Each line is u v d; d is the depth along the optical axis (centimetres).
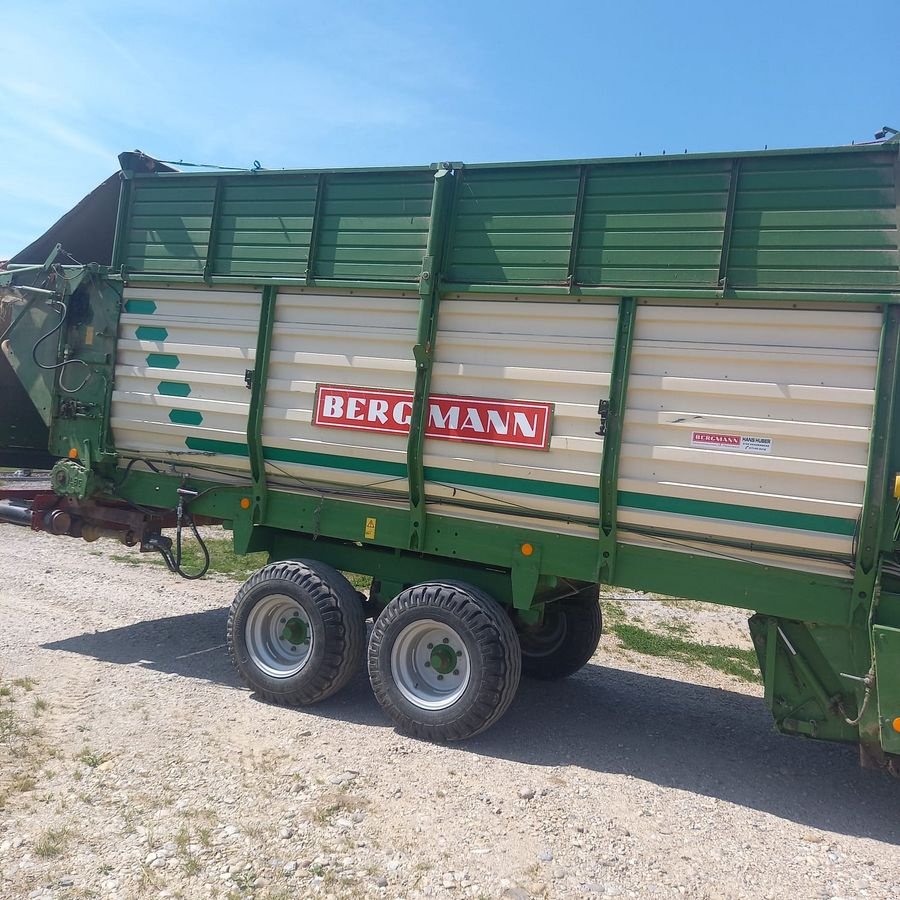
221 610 827
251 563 1073
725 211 456
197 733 495
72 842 363
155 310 617
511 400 500
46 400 666
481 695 493
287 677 550
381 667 521
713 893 360
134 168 642
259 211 579
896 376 418
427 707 510
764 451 443
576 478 483
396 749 493
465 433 510
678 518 464
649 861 384
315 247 557
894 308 419
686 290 457
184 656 659
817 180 438
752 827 427
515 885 355
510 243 504
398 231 534
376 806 417
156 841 367
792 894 363
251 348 577
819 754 541
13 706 519
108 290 636
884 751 414
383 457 536
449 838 391
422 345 513
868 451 421
